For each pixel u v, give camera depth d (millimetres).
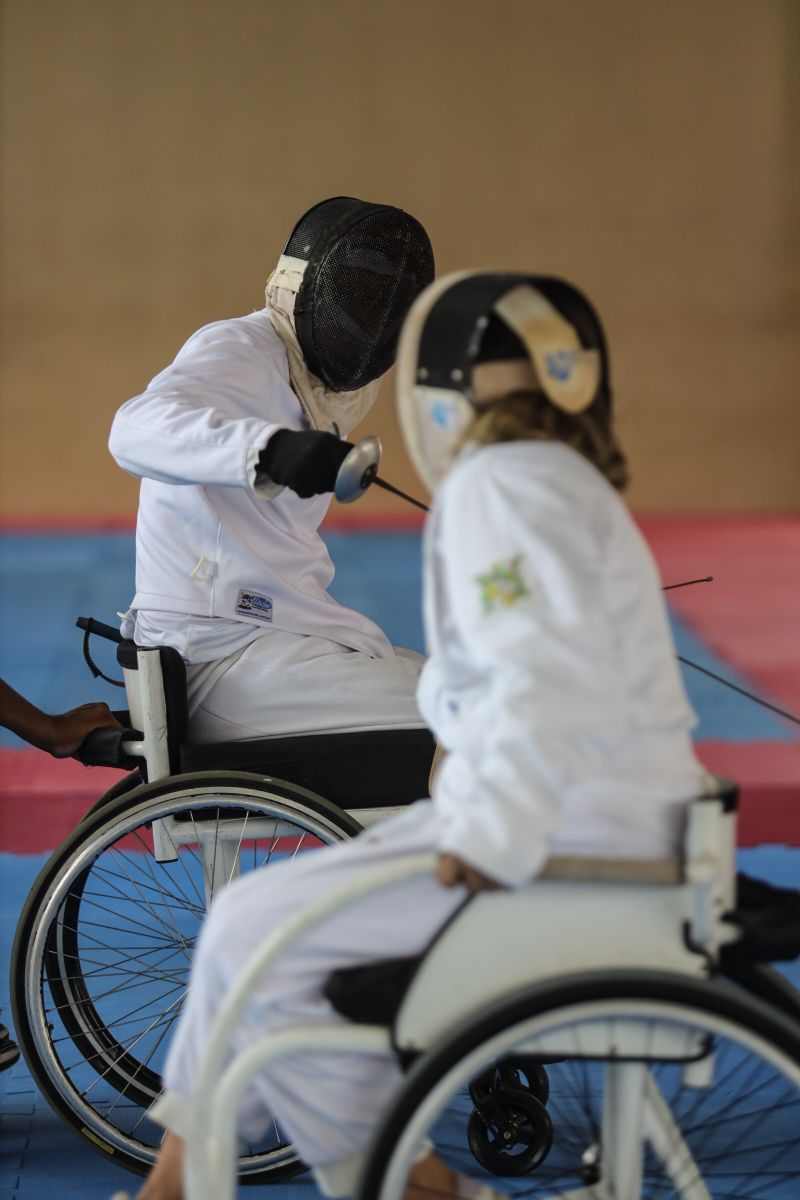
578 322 2764
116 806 3744
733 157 19578
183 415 3617
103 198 19703
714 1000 2510
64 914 4004
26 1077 4523
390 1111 2488
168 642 4004
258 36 19469
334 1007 2654
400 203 19781
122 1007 4781
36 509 20297
